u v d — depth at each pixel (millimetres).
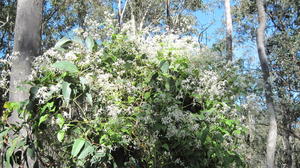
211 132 2406
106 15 2844
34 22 2891
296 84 10469
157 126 2338
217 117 2465
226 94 2682
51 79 2178
